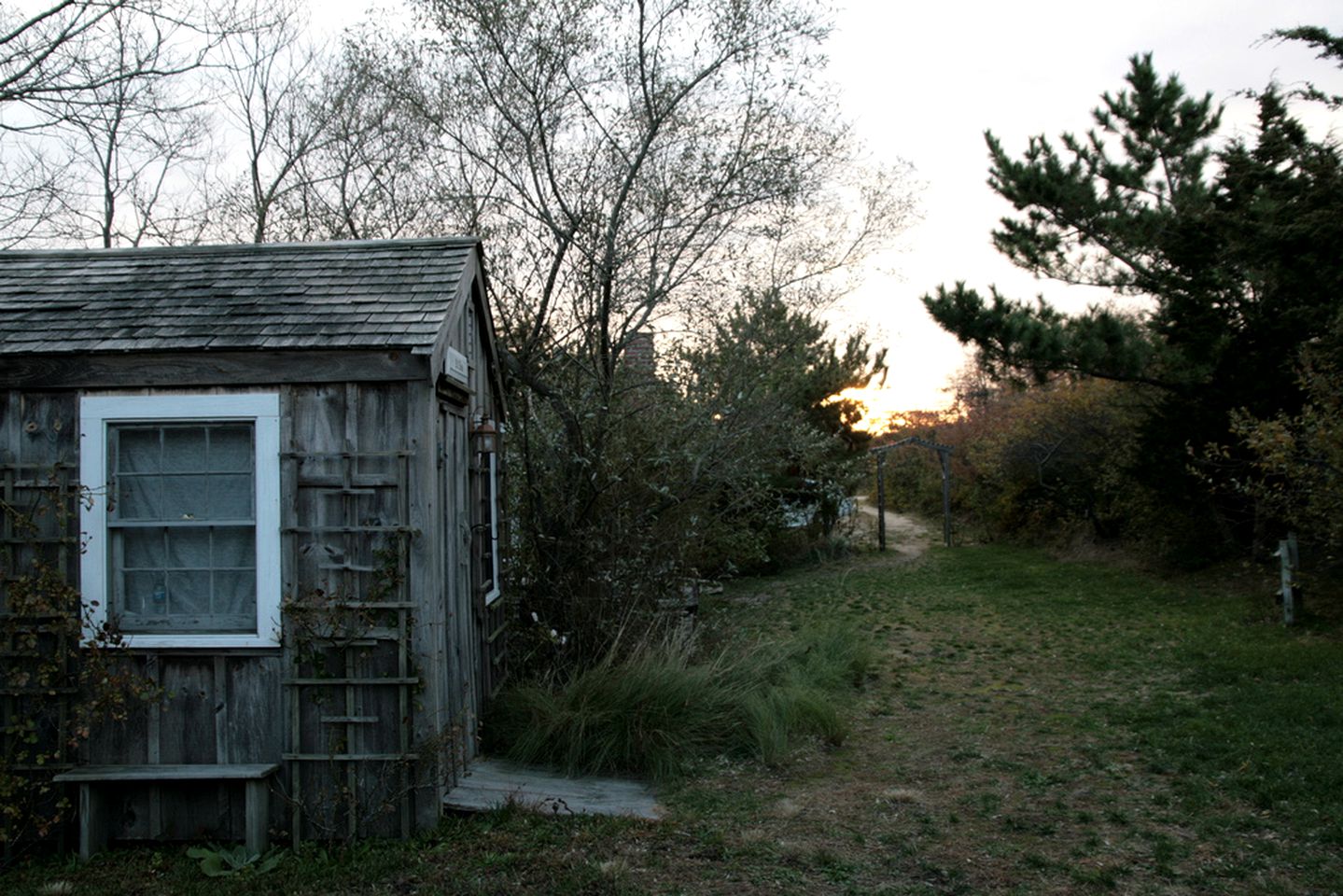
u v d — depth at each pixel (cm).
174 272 645
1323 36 977
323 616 548
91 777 528
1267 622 1103
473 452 706
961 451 2592
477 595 707
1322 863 479
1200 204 1402
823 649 968
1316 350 1132
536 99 988
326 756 548
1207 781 605
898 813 575
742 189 995
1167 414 1484
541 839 538
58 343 556
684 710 691
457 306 619
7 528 555
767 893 468
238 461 566
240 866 517
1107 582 1521
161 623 557
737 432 958
